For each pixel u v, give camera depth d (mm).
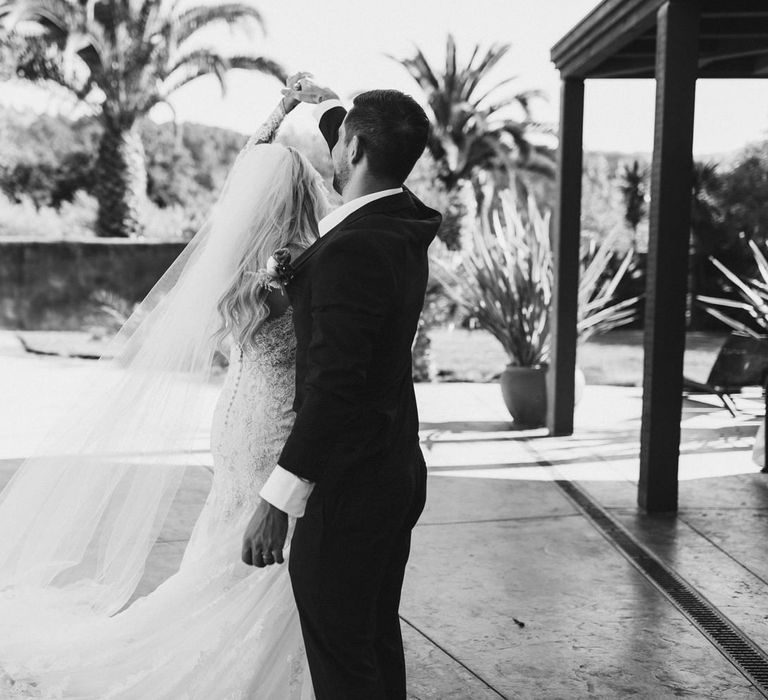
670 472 4867
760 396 9680
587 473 5809
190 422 2385
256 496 2305
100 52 16000
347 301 1781
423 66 18719
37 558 2408
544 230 8086
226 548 2291
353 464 1879
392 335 1880
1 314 14852
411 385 2049
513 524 4629
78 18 15117
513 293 7828
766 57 6895
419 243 1957
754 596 3643
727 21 5855
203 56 16625
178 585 2305
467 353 13969
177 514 4586
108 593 2443
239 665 2229
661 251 4754
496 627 3285
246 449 2299
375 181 1971
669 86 4695
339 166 2053
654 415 4828
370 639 1975
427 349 10945
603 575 3865
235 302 2254
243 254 2270
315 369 1786
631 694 2781
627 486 5469
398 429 1962
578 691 2793
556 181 7012
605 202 20641
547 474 5766
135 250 14805
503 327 7859
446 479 5605
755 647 3148
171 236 18438
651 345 4820
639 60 6570
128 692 2240
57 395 8766
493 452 6453
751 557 4129
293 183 2342
